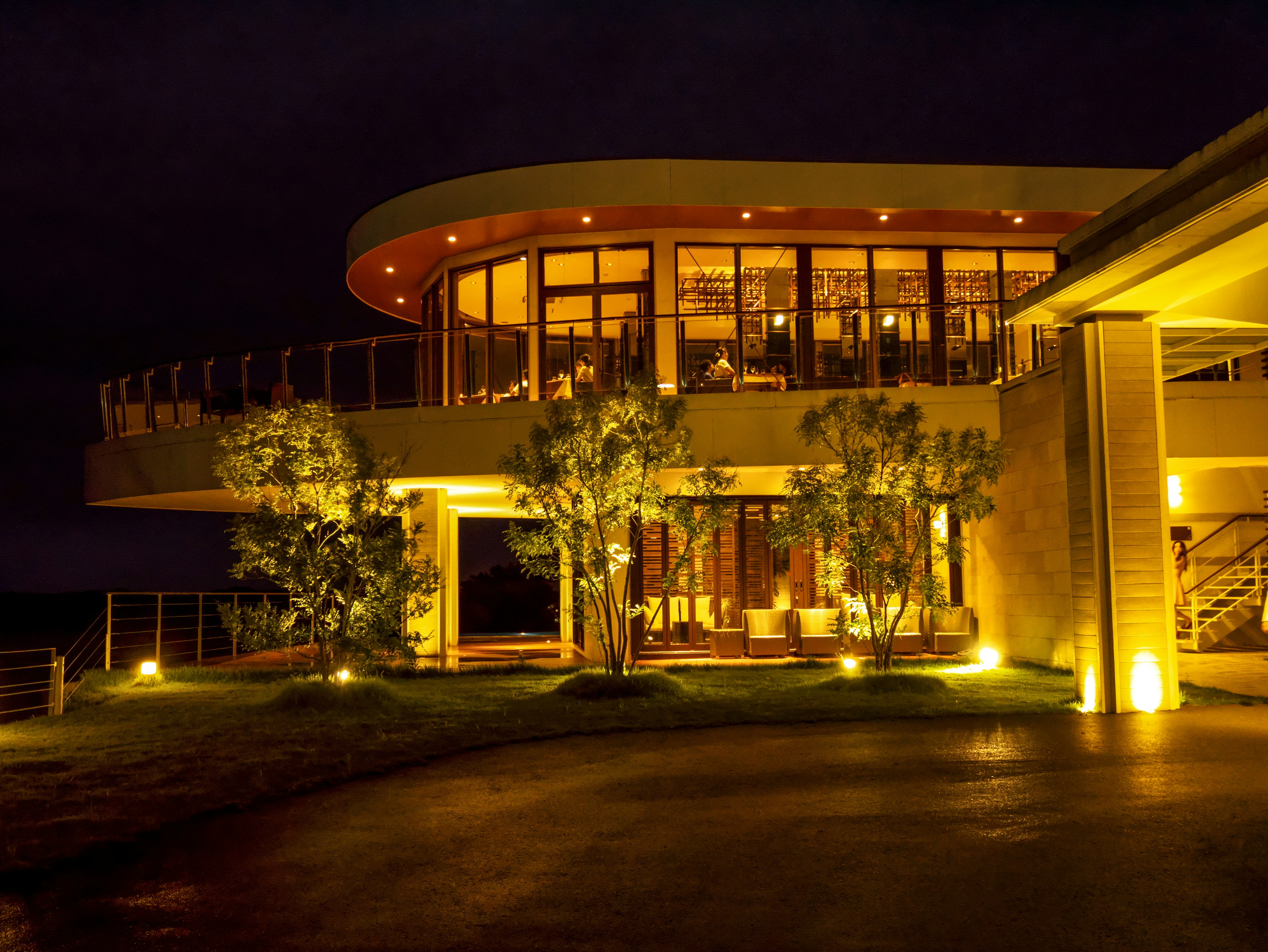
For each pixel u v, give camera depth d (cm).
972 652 1440
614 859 467
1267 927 362
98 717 960
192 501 1673
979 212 1631
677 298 1669
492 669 1320
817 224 1680
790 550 1614
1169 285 819
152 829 521
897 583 1047
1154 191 761
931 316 1599
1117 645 870
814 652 1460
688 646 1572
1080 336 903
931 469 1077
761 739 774
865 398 1088
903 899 401
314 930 381
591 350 1620
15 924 392
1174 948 346
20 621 2716
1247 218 675
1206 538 1616
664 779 636
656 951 353
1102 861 441
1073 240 879
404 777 662
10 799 588
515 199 1600
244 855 483
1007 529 1343
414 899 415
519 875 445
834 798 572
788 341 1497
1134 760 652
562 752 739
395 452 1406
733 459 1333
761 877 434
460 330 1491
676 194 1580
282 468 1088
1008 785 590
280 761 697
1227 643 1490
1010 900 396
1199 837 470
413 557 1150
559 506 1110
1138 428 890
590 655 1550
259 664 1550
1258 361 1312
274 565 1058
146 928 386
